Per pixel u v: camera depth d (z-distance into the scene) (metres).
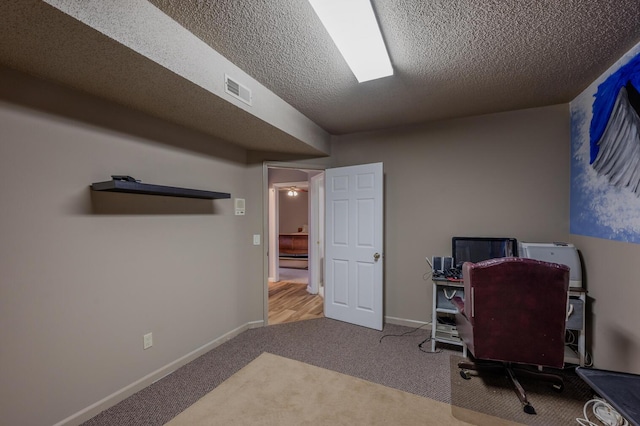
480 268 1.90
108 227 1.95
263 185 3.38
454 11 1.49
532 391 2.07
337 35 1.66
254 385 2.18
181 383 2.21
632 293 1.81
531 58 1.94
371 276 3.31
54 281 1.67
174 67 1.57
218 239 2.90
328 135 3.64
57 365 1.67
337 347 2.82
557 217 2.75
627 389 1.33
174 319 2.42
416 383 2.19
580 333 2.22
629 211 1.83
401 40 1.74
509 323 1.89
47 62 1.47
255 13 1.50
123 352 2.03
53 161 1.67
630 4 1.42
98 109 1.88
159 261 2.30
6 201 1.49
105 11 1.26
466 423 1.77
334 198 3.63
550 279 1.81
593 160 2.27
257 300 3.38
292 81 2.27
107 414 1.86
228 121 2.36
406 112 2.94
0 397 1.46
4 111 1.48
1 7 1.08
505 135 2.94
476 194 3.06
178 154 2.45
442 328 2.79
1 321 1.47
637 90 1.74
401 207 3.40
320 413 1.86
